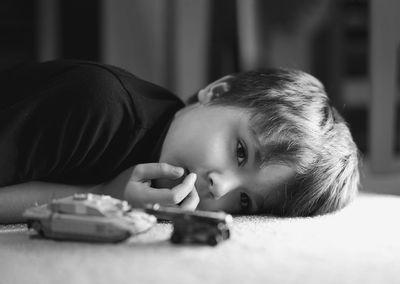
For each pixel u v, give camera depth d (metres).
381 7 1.03
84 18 1.47
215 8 1.38
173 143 0.60
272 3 1.32
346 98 1.36
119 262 0.44
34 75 0.64
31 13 1.46
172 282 0.40
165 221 0.58
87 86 0.58
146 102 0.62
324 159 0.62
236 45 1.38
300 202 0.61
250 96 0.63
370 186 0.90
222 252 0.46
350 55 1.37
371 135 1.06
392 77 1.05
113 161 0.60
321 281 0.41
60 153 0.57
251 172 0.59
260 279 0.41
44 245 0.48
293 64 1.33
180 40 1.36
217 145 0.59
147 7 1.47
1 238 0.50
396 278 0.41
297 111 0.62
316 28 1.32
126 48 1.47
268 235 0.52
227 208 0.61
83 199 0.49
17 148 0.56
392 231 0.55
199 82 1.36
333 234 0.53
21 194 0.58
